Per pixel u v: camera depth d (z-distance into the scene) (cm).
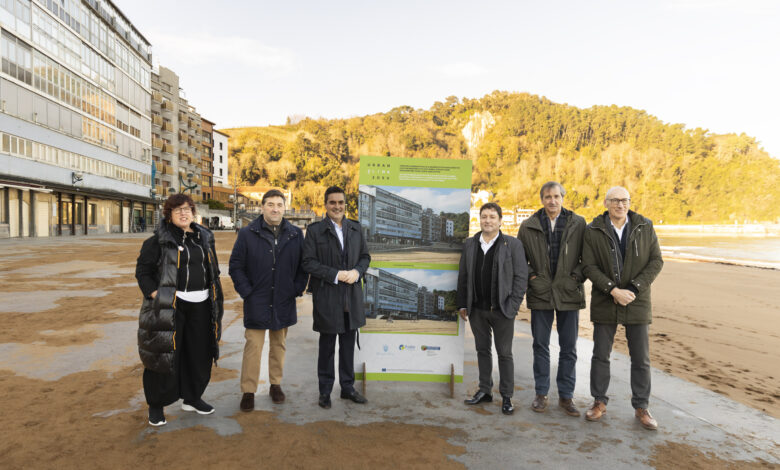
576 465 271
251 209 9544
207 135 8706
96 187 3759
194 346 325
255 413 339
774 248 4781
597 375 344
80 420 315
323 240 357
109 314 668
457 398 385
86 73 3575
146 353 297
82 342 514
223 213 8131
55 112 3166
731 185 17975
